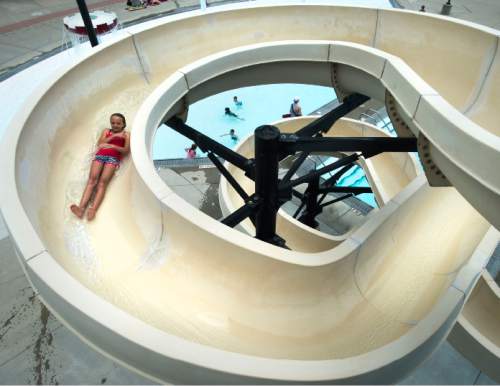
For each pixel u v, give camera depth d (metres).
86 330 4.14
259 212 9.03
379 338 6.04
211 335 5.08
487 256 6.54
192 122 26.31
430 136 5.21
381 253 7.57
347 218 17.89
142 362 4.00
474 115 7.88
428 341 4.93
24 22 26.69
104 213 6.53
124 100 8.29
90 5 29.95
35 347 8.24
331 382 4.00
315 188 15.61
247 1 29.31
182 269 5.59
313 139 7.66
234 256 5.32
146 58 8.84
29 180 5.71
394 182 15.91
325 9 10.12
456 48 8.60
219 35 9.85
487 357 7.89
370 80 8.34
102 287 5.30
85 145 7.35
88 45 20.69
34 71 20.12
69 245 5.87
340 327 6.07
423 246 8.48
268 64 9.02
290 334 5.66
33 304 9.04
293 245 13.20
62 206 6.38
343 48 8.17
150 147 6.48
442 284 7.15
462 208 9.28
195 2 30.67
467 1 30.83
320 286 6.11
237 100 27.56
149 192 5.54
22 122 5.94
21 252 4.23
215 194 15.30
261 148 7.53
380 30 9.80
